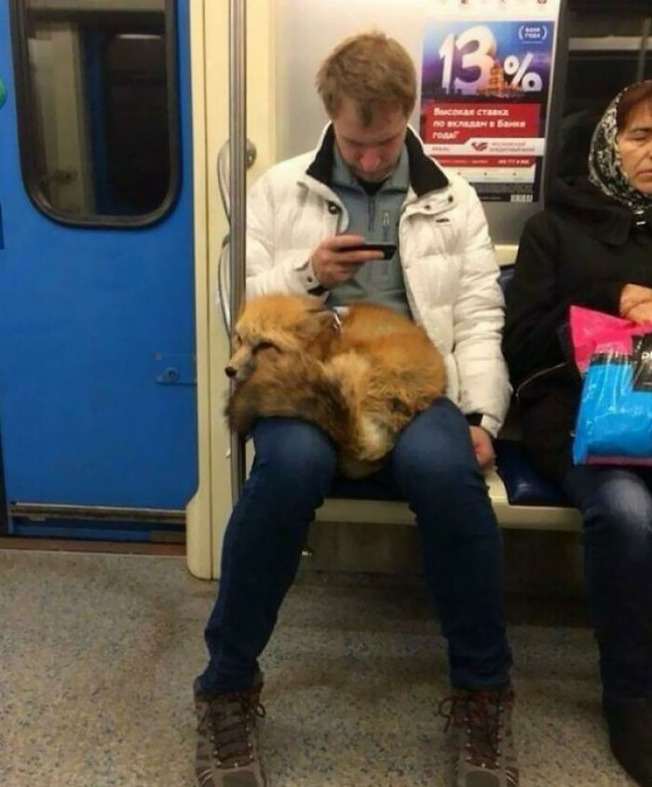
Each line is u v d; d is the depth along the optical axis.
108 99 2.00
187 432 2.22
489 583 1.34
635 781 1.44
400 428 1.42
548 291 1.66
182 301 2.12
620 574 1.39
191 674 1.72
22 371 2.20
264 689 1.69
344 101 1.38
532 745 1.54
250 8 1.79
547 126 1.89
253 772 1.37
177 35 1.92
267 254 1.62
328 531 2.14
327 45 1.86
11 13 1.94
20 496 2.29
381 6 1.83
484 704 1.38
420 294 1.59
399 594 2.07
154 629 1.88
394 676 1.74
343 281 1.46
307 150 1.92
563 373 1.60
